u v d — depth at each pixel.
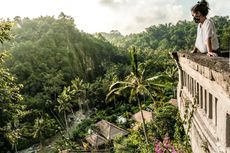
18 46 103.88
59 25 132.75
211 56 5.52
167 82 34.91
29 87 84.94
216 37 5.73
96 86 79.81
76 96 71.69
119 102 70.88
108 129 48.06
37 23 140.62
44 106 76.19
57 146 43.19
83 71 119.44
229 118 4.86
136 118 51.34
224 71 3.89
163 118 19.42
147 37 194.75
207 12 5.68
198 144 7.51
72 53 118.44
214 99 5.75
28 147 54.53
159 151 8.06
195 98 6.86
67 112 76.75
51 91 84.31
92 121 58.12
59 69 107.00
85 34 142.25
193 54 6.39
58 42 122.25
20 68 90.00
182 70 11.77
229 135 4.96
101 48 135.12
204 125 6.67
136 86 27.73
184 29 172.75
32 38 126.62
